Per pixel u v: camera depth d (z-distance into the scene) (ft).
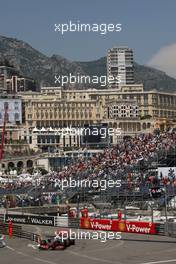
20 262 160.04
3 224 236.63
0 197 369.91
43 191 357.00
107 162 377.50
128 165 347.36
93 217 235.20
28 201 330.13
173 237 198.49
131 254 166.71
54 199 327.26
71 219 231.91
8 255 173.88
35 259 164.35
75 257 165.58
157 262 150.30
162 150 343.46
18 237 221.25
